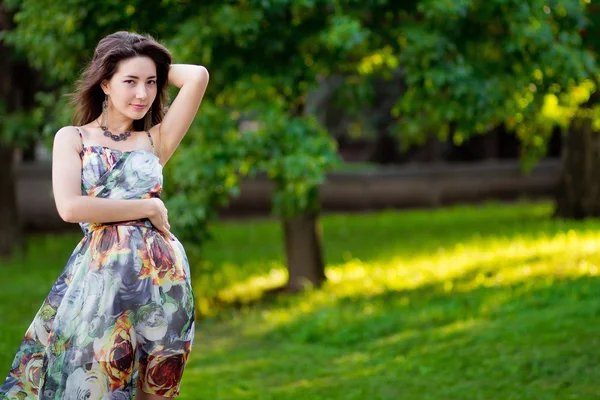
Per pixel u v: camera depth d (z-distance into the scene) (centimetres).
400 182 2698
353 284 1336
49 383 471
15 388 492
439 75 1062
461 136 1248
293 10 1112
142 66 479
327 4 1077
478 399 728
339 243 1864
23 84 1959
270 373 886
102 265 470
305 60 1156
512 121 1367
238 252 1792
